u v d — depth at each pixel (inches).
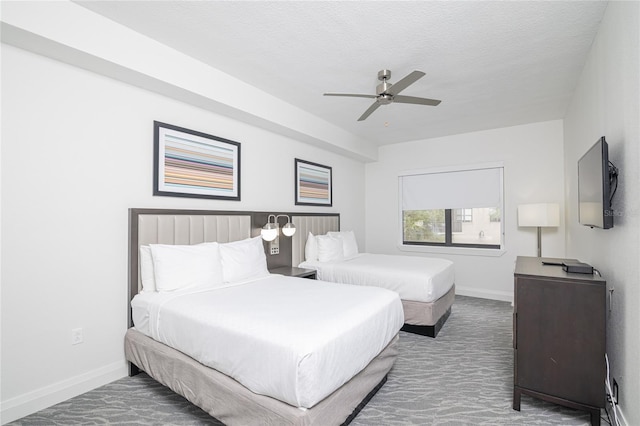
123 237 96.8
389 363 88.4
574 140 133.8
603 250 85.4
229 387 65.1
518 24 85.5
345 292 93.3
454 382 91.2
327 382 59.4
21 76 77.4
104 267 92.3
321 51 100.3
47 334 80.9
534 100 140.4
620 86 69.9
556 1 76.5
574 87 126.3
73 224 86.2
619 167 71.1
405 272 130.6
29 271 78.4
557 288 73.2
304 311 74.3
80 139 87.7
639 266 59.4
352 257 175.8
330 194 196.9
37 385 78.9
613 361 75.0
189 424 72.3
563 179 167.9
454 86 125.3
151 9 80.3
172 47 98.5
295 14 82.0
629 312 64.7
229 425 64.9
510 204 182.2
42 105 80.8
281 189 159.2
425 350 113.5
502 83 122.7
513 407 78.0
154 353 83.4
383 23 85.5
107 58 83.7
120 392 86.3
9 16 67.7
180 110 113.0
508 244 182.7
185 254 99.2
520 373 76.8
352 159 221.6
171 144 109.7
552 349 73.7
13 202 76.1
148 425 72.0
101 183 92.1
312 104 147.5
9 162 75.5
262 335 62.4
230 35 91.9
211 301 83.0
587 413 76.0
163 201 108.3
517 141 180.2
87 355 88.0
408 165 217.9
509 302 178.5
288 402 56.8
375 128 185.9
